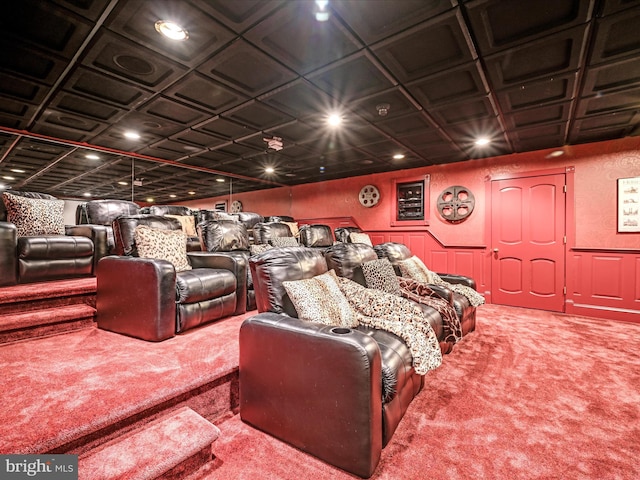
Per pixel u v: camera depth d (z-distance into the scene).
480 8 1.66
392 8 1.67
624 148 3.73
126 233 2.63
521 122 3.29
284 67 2.23
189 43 1.94
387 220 5.75
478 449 1.46
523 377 2.23
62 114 2.95
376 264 2.70
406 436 1.56
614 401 1.90
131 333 2.18
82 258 3.04
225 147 4.22
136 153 4.39
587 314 3.94
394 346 1.67
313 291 1.84
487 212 4.70
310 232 4.88
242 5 1.63
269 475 1.27
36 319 2.14
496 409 1.81
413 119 3.23
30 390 1.41
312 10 1.66
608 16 1.70
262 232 4.08
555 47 2.00
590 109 2.93
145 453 1.18
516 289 4.45
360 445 1.25
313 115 3.12
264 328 1.54
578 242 4.00
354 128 3.49
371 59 2.13
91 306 2.57
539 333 3.26
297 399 1.42
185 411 1.49
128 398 1.35
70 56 2.06
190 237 3.52
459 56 2.10
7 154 3.66
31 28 1.78
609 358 2.58
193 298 2.30
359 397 1.25
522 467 1.35
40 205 3.01
